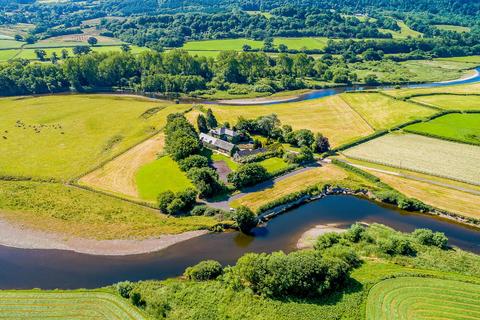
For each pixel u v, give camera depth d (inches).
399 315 2492.6
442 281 2783.0
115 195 4052.7
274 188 4227.4
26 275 3006.9
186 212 3799.2
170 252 3289.9
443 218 3801.7
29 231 3511.3
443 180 4392.2
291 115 6501.0
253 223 3555.6
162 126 5944.9
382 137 5536.4
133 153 5036.9
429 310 2536.9
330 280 2662.4
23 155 4928.6
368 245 3233.3
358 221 3774.6
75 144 5275.6
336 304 2559.1
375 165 4744.1
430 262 3002.0
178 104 7150.6
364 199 4151.1
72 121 6082.7
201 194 4018.2
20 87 7662.4
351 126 5984.3
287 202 3986.2
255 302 2588.6
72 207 3843.5
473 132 5565.9
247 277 2721.5
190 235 3496.6
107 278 2987.2
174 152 4699.8
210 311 2532.0
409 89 7854.3
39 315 2529.5
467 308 2556.6
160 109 6752.0
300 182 4365.2
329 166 4741.6
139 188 4200.3
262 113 6599.4
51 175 4456.2
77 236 3449.8
